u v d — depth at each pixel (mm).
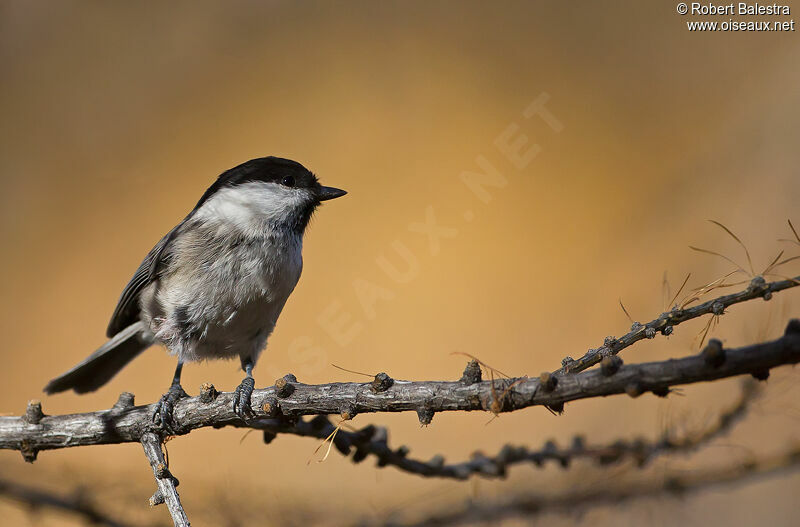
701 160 10820
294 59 13672
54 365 10859
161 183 12609
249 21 14102
